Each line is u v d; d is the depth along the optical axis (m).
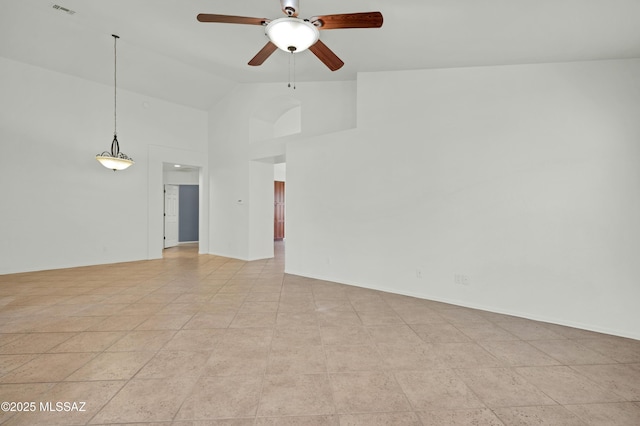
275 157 6.13
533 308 3.06
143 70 5.72
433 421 1.59
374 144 4.17
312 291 4.09
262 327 2.83
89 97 5.75
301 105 5.40
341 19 2.37
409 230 3.88
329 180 4.67
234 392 1.82
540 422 1.58
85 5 3.81
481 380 1.97
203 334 2.66
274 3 3.04
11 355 2.26
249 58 4.73
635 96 2.70
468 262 3.44
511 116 3.20
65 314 3.14
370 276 4.23
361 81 4.28
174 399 1.75
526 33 2.59
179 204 9.58
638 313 2.63
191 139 7.28
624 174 2.71
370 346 2.45
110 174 6.03
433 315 3.17
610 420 1.59
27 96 5.07
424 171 3.75
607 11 2.14
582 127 2.87
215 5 3.23
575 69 2.91
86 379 1.95
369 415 1.63
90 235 5.79
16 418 1.57
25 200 5.07
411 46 3.22
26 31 4.45
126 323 2.90
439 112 3.64
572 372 2.07
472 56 3.18
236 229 6.77
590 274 2.81
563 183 2.94
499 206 3.25
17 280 4.57
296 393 1.82
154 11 3.66
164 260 6.50
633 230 2.67
